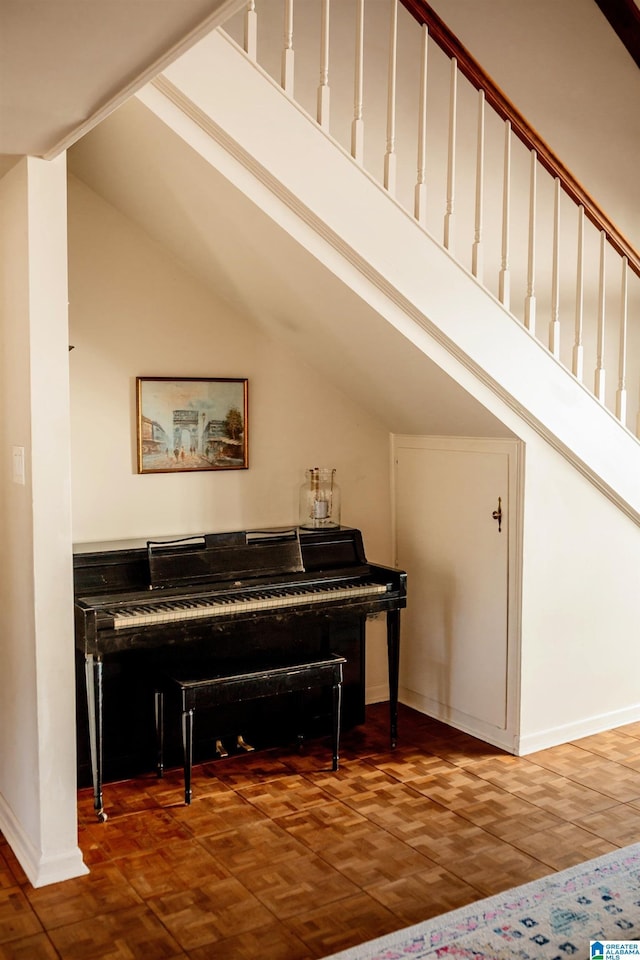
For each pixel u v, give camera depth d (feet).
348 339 11.94
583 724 13.56
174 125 9.15
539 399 12.21
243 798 11.28
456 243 15.10
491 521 12.95
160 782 11.80
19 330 9.22
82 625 10.40
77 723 11.48
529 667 12.78
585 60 15.97
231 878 9.30
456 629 13.71
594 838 10.20
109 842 10.12
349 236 10.25
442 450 13.75
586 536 13.26
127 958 7.93
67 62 6.13
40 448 9.03
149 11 5.36
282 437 13.76
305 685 11.70
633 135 16.49
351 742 13.23
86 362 12.10
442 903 8.80
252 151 9.50
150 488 12.69
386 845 10.02
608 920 8.47
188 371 12.88
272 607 11.44
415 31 14.48
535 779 11.89
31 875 9.30
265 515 13.70
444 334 11.18
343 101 14.02
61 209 8.96
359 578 12.75
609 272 16.38
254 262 11.18
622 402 13.37
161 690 11.36
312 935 8.25
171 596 11.25
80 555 11.21
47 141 8.20
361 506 14.62
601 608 13.60
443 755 12.74
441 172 14.83
